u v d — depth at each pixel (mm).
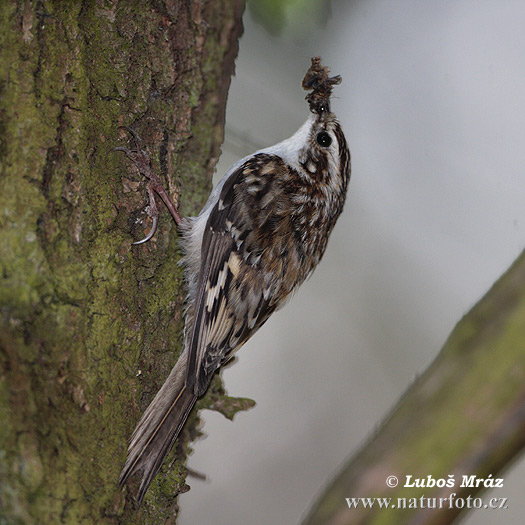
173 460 2885
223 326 2900
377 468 2701
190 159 2891
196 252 2889
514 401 2596
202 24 2885
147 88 2877
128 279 2867
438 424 2656
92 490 2852
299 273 2918
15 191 2848
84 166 2857
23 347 2846
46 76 2852
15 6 2850
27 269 2846
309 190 2916
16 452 2844
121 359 2863
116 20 2867
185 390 2875
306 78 2918
